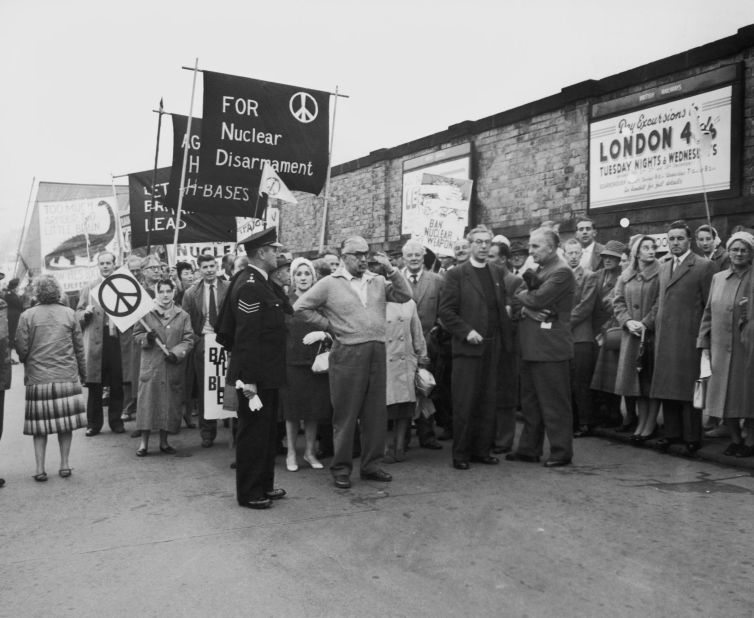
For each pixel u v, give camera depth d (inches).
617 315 276.7
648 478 220.4
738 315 232.5
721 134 349.7
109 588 141.7
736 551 156.2
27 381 232.8
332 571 148.3
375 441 223.5
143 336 267.9
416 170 565.6
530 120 460.1
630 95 394.3
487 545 162.4
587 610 129.0
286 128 362.6
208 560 155.8
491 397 244.7
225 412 279.4
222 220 451.8
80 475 238.7
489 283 246.2
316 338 231.8
